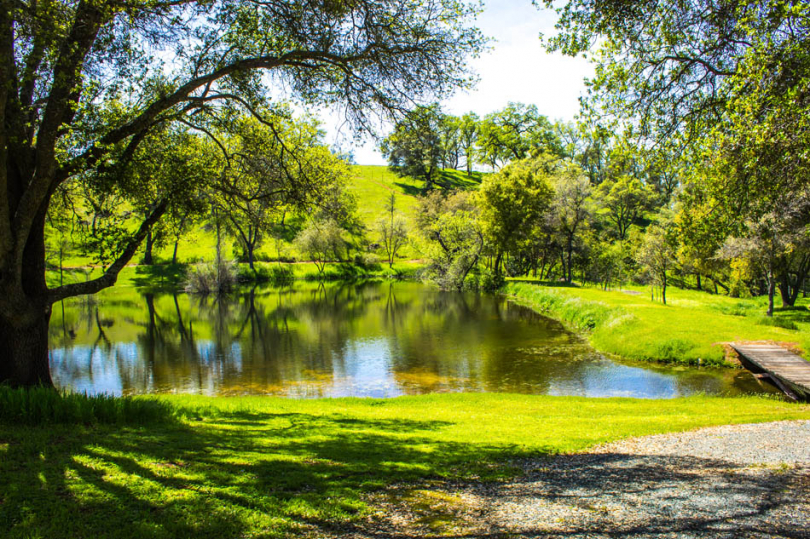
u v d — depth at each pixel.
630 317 28.78
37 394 8.37
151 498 5.18
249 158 14.38
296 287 63.47
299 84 13.05
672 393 18.41
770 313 32.22
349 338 29.78
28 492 5.15
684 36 11.46
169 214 14.56
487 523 5.09
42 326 11.26
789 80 10.37
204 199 14.37
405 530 4.84
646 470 7.41
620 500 5.92
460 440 9.29
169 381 20.73
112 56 10.68
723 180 13.28
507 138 93.62
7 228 9.56
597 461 7.97
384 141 13.31
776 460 8.10
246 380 20.84
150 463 6.29
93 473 5.80
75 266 61.97
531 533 4.84
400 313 40.25
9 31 8.42
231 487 5.66
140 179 13.34
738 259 34.16
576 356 24.77
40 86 10.30
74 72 9.86
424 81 12.08
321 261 78.94
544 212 54.28
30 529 4.32
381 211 99.38
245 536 4.49
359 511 5.30
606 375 21.14
